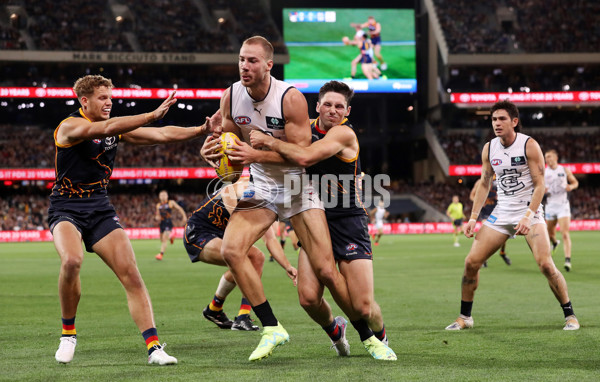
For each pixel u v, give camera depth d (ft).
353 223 17.47
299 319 25.38
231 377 15.15
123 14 155.84
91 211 17.38
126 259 17.13
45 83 145.07
